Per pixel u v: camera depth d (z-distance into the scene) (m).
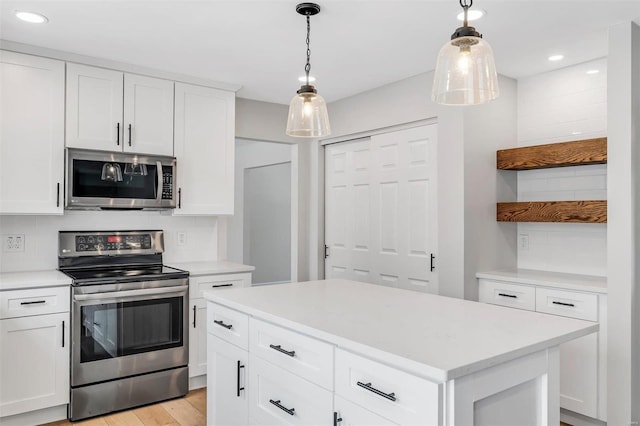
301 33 2.77
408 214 3.80
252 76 3.64
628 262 2.62
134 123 3.38
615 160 2.68
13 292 2.74
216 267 3.61
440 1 2.35
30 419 2.84
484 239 3.43
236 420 2.16
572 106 3.35
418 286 3.72
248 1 2.35
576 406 2.86
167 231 3.86
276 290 2.47
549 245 3.47
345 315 1.88
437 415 1.25
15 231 3.22
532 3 2.37
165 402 3.24
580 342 2.84
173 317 3.29
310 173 4.76
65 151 3.10
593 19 2.57
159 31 2.74
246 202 7.46
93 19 2.58
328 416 1.62
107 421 2.93
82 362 2.93
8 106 2.92
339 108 4.39
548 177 3.50
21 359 2.76
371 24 2.63
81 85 3.18
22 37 2.84
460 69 1.52
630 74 2.60
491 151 3.49
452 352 1.38
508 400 1.47
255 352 2.02
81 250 3.41
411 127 3.76
